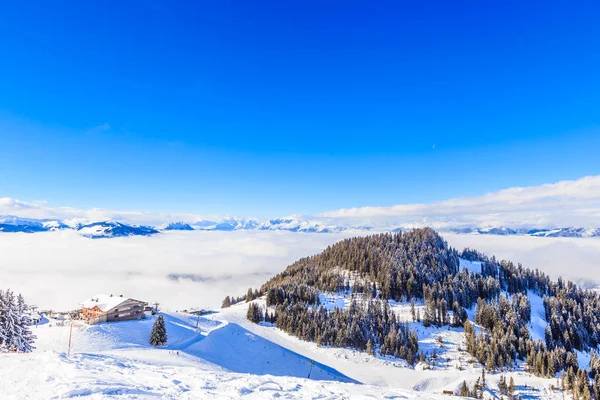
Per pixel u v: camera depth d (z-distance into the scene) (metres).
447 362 118.81
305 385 28.39
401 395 28.36
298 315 140.50
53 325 94.00
